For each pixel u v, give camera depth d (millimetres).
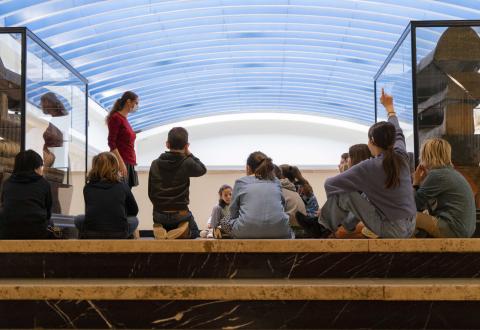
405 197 5758
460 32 8383
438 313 4301
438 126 8289
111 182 6688
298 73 23266
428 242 4902
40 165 6758
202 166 7367
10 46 9039
